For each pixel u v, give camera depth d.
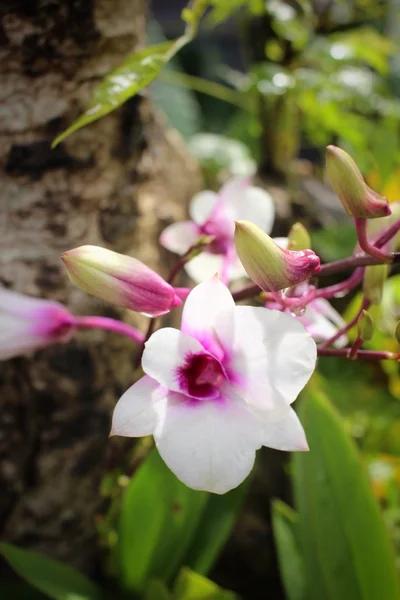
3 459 0.37
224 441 0.25
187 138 0.83
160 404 0.26
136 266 0.28
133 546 0.36
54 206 0.36
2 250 0.36
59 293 0.37
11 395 0.37
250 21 0.61
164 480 0.36
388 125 0.59
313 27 0.62
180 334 0.26
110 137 0.36
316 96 0.57
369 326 0.28
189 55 1.12
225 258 0.34
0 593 0.36
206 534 0.37
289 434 0.26
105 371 0.38
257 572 0.48
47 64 0.34
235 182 0.35
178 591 0.34
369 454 0.49
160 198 0.44
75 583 0.35
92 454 0.39
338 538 0.34
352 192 0.27
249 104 0.61
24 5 0.33
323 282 0.53
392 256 0.28
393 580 0.33
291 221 0.57
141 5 0.38
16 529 0.39
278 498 0.49
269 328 0.26
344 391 0.52
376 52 0.61
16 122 0.35
